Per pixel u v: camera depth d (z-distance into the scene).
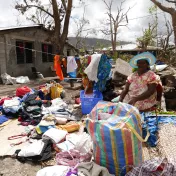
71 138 3.87
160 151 3.37
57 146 3.60
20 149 3.70
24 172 3.15
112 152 2.58
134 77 3.71
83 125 4.73
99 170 2.52
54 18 13.12
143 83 3.58
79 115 5.49
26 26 13.81
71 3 12.90
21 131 4.64
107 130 2.54
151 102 3.68
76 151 3.18
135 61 3.71
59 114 5.22
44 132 4.20
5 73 12.21
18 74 13.73
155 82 3.50
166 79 7.94
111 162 2.63
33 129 4.45
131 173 2.41
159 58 16.09
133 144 2.55
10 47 12.92
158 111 5.18
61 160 3.04
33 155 3.37
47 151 3.52
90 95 5.91
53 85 7.16
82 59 7.70
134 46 33.69
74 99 7.18
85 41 26.73
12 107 5.46
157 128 3.98
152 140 3.66
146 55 3.51
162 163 2.38
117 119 2.67
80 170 2.55
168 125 4.12
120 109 2.80
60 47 13.23
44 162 3.37
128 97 3.85
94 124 2.67
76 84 10.67
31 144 3.67
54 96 6.96
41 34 15.80
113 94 6.19
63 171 2.54
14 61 13.34
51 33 13.77
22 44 14.07
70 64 7.91
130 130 2.52
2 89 10.14
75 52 21.69
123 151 2.55
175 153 3.19
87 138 3.41
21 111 5.46
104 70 5.97
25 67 14.37
